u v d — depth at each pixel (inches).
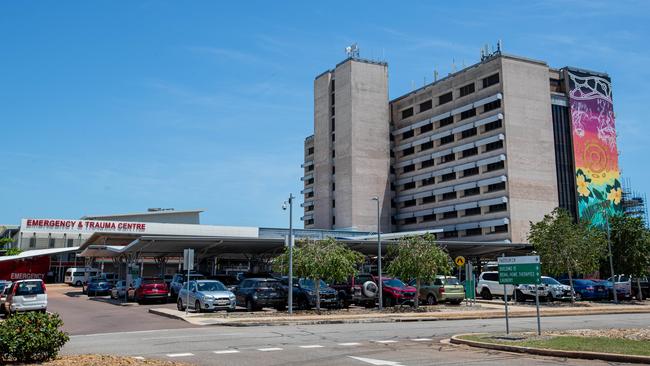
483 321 1016.2
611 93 3309.5
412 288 1333.7
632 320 1023.0
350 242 1818.4
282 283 1325.0
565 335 698.2
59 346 473.4
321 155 3860.7
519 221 2908.5
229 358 540.1
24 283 1076.5
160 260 2249.0
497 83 3056.1
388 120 3730.3
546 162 3036.4
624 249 1672.0
